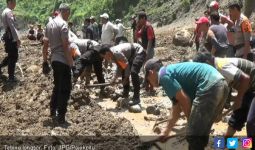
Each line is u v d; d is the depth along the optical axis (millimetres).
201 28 7441
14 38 8273
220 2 22672
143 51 7582
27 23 43844
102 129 6105
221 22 7129
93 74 9664
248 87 4793
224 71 4551
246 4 17562
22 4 46719
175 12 27391
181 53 13531
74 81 7605
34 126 6242
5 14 8211
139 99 7559
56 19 6219
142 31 8500
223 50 6516
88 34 14609
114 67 10508
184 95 4137
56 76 6324
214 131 6004
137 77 7473
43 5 45344
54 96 6484
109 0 34562
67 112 6910
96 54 7695
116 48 7359
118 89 8625
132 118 6930
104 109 7500
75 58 7887
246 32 6555
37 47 15227
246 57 6566
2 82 8609
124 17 32250
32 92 7770
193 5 26641
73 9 39562
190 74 4234
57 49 6199
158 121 6590
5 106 7262
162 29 26125
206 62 4602
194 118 4184
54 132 5895
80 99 7223
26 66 10484
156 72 4312
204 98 4160
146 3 31469
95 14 35500
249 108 4680
